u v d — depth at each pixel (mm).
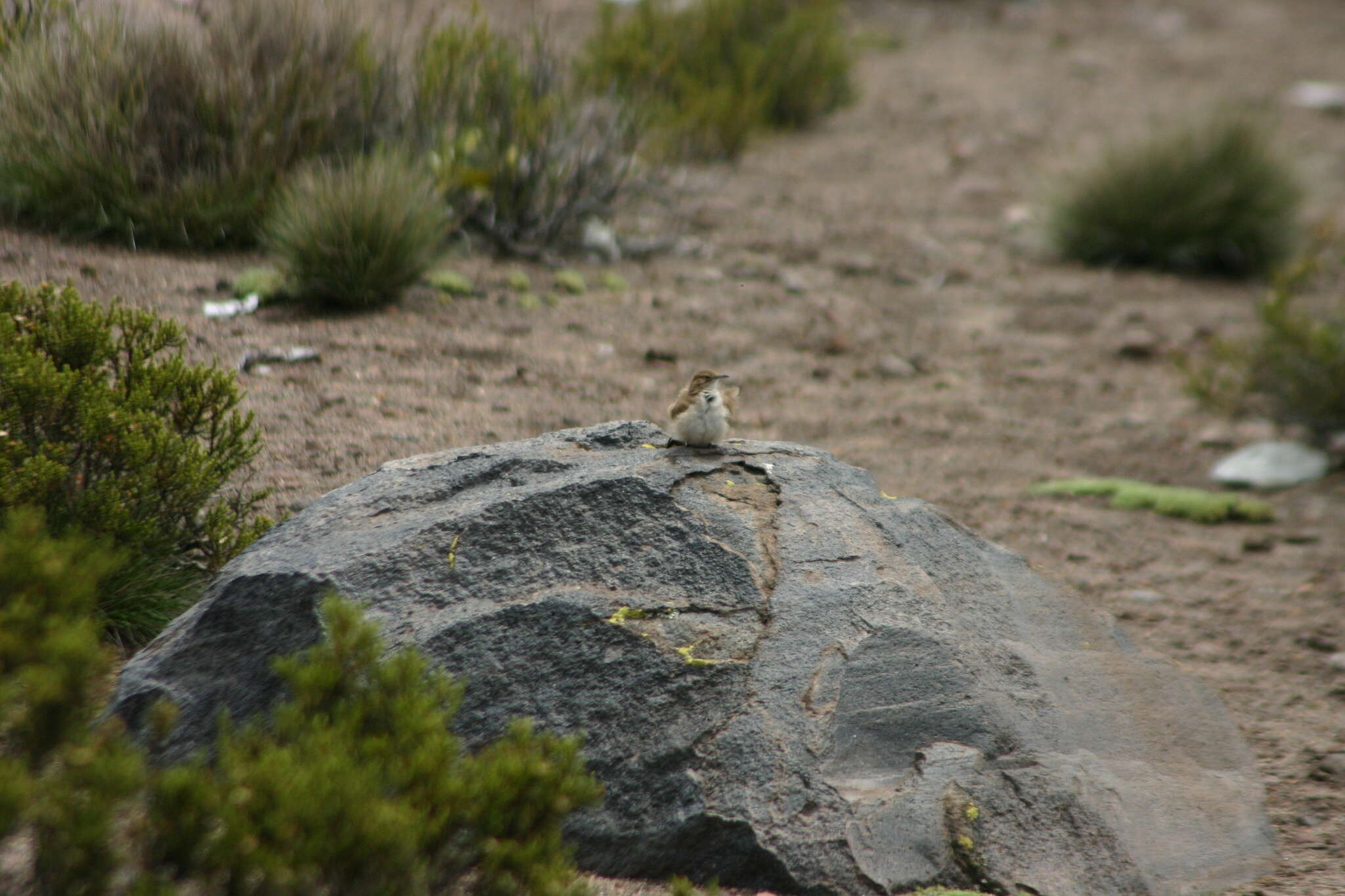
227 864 7746
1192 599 19094
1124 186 37250
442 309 25719
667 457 13984
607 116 32906
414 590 11750
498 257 29734
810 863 10258
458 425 20094
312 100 27172
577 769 9070
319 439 18656
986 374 28516
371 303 24938
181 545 14344
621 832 10531
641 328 27203
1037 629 13430
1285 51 66125
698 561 12227
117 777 7898
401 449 18797
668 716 11039
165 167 25516
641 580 12008
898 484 22016
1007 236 38562
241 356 21109
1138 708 12898
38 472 12625
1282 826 12445
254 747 8641
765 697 11203
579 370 23953
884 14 65938
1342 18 74312
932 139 47594
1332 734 14844
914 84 54906
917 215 39344
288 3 27859
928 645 12094
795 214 37844
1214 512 22516
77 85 24906
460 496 12984
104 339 14594
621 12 50281
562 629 11484
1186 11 73188
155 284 23219
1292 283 27312
